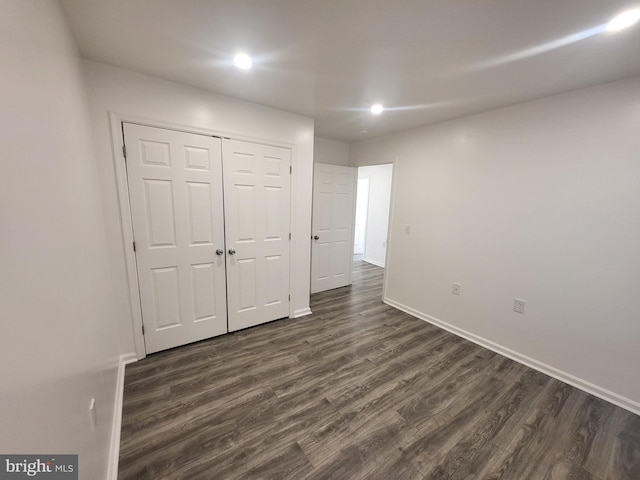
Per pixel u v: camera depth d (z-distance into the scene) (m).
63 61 1.15
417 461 1.46
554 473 1.42
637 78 1.77
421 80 1.99
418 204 3.27
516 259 2.43
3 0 0.58
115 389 1.74
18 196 0.59
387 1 1.20
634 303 1.86
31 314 0.62
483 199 2.64
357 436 1.60
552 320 2.24
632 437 1.65
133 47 1.63
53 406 0.71
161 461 1.41
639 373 1.86
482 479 1.38
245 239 2.72
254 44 1.58
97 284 1.46
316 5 1.24
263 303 2.96
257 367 2.22
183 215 2.33
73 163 1.17
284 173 2.87
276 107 2.66
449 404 1.88
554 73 1.80
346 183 4.22
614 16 1.24
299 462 1.43
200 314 2.56
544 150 2.21
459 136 2.80
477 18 1.30
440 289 3.08
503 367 2.34
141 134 2.06
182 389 1.94
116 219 2.04
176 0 1.21
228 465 1.40
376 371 2.22
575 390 2.07
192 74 1.99
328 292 4.22
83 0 1.19
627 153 1.83
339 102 2.47
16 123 0.61
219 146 2.42
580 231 2.06
